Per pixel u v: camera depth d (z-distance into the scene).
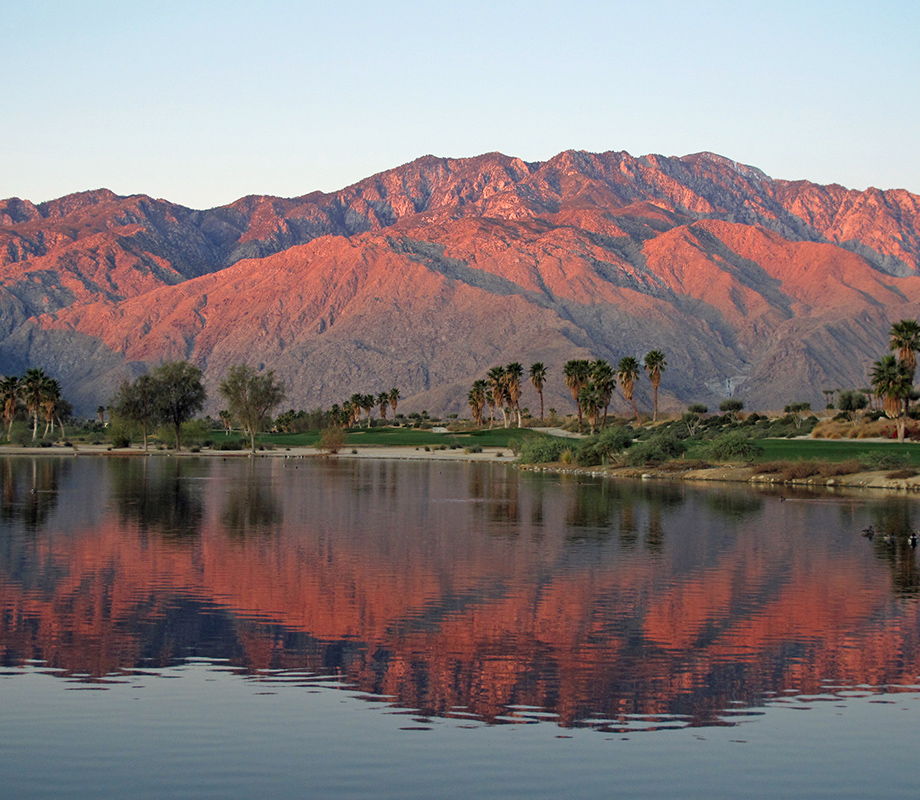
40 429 176.50
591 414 132.25
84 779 13.59
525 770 13.98
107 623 22.25
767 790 13.43
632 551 34.03
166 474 80.06
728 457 83.56
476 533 39.22
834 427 114.06
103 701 16.78
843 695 17.36
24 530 39.22
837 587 27.17
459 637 21.12
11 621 22.41
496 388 171.12
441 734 15.34
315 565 30.55
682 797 13.19
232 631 21.55
